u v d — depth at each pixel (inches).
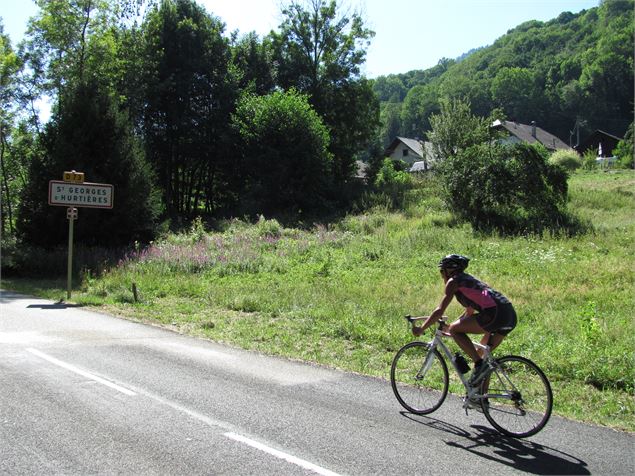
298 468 186.7
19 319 465.4
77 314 501.4
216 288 616.4
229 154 1568.7
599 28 4131.4
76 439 207.3
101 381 284.8
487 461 198.5
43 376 291.1
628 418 256.1
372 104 1945.1
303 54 1846.7
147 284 656.4
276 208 1409.9
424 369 258.4
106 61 1360.7
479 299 236.2
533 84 3983.8
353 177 1942.7
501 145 1017.5
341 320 452.1
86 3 1314.0
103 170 974.4
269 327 450.0
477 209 976.3
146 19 1560.0
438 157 1469.0
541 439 223.5
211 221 1353.3
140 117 1540.4
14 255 855.7
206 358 344.5
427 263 725.9
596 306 464.4
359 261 776.3
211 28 1711.4
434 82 5413.4
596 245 749.9
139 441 206.8
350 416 242.8
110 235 981.8
